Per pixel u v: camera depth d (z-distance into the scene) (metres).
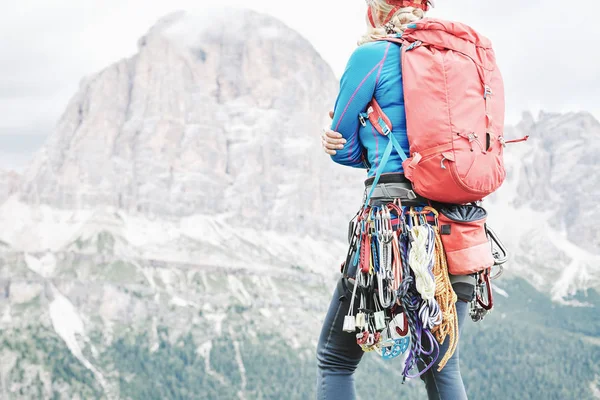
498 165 2.78
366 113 3.01
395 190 2.88
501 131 2.81
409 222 2.85
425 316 2.74
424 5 3.11
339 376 3.13
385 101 2.93
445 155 2.66
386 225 2.83
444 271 2.81
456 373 2.94
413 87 2.76
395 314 2.90
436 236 2.82
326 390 3.13
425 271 2.71
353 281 2.98
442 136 2.68
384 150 2.96
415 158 2.74
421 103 2.73
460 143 2.67
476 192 2.72
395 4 3.07
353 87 2.97
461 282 2.90
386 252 2.81
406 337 2.95
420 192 2.80
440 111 2.70
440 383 2.92
